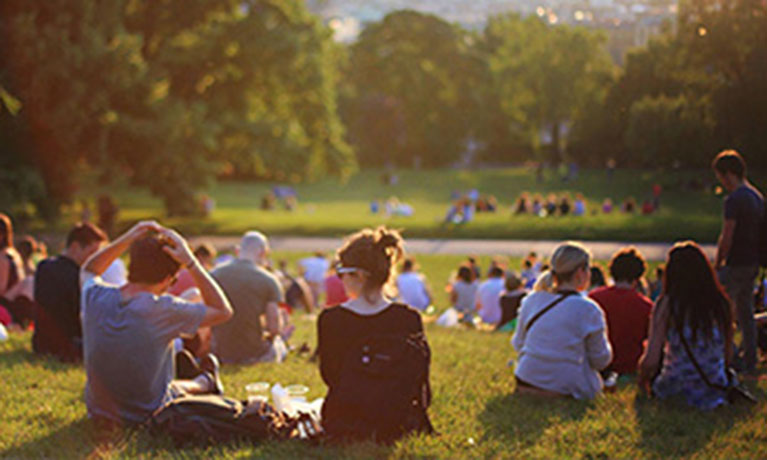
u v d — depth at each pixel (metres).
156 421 4.43
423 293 14.28
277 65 36.94
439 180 67.69
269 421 4.48
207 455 4.18
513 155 81.56
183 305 4.62
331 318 4.32
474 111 81.06
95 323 4.54
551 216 19.38
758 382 6.27
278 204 51.91
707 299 5.46
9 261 9.02
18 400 5.52
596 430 4.84
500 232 27.34
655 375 5.78
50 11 28.77
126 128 30.56
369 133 87.44
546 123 17.88
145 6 35.09
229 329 7.30
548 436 4.72
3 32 27.25
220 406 4.47
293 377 6.55
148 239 4.62
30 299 9.07
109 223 32.28
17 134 29.08
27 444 4.36
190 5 35.28
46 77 27.72
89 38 28.75
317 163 41.75
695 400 5.47
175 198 35.41
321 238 31.84
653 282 10.06
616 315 6.67
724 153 6.67
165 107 31.48
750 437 4.73
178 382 4.93
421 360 4.32
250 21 35.91
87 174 46.47
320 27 40.59
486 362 7.68
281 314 8.86
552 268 5.85
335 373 4.36
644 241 12.69
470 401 5.72
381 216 41.34
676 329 5.51
